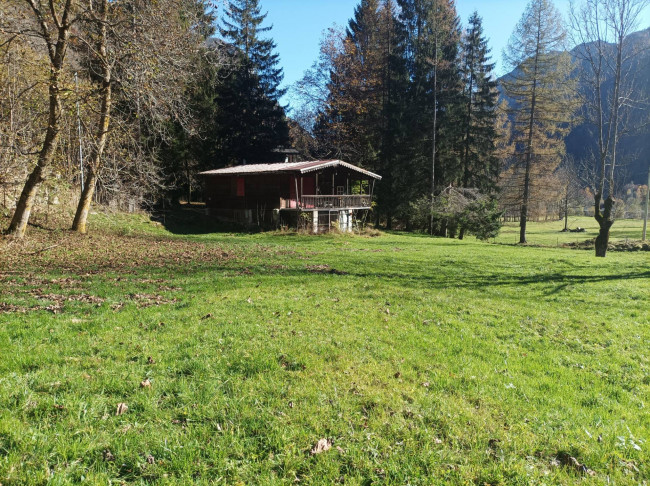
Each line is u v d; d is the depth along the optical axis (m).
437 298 10.04
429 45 43.28
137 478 3.07
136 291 9.12
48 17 15.52
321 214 31.88
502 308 9.45
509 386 5.16
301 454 3.47
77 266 12.05
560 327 8.20
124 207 26.59
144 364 5.07
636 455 3.80
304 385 4.73
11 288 8.70
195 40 17.98
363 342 6.39
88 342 5.67
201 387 4.50
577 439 4.02
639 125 21.08
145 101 16.34
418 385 5.05
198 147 33.88
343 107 44.66
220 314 7.48
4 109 15.59
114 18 15.91
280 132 41.41
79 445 3.34
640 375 5.90
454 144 45.38
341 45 46.41
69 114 15.34
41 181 15.49
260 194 31.30
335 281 11.56
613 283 13.41
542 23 35.59
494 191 44.78
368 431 3.89
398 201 41.84
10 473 2.94
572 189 57.78
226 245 20.38
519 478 3.34
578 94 21.70
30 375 4.46
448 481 3.26
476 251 22.97
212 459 3.31
